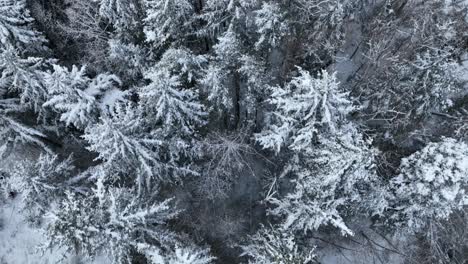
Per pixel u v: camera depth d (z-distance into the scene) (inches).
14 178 645.9
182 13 633.6
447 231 765.9
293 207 675.4
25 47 728.3
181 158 741.9
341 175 569.0
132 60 708.7
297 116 593.0
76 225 524.1
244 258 802.8
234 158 778.2
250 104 697.0
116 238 533.6
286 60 747.4
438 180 583.2
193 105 613.9
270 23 603.2
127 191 620.4
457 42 771.4
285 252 595.2
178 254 516.7
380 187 634.2
